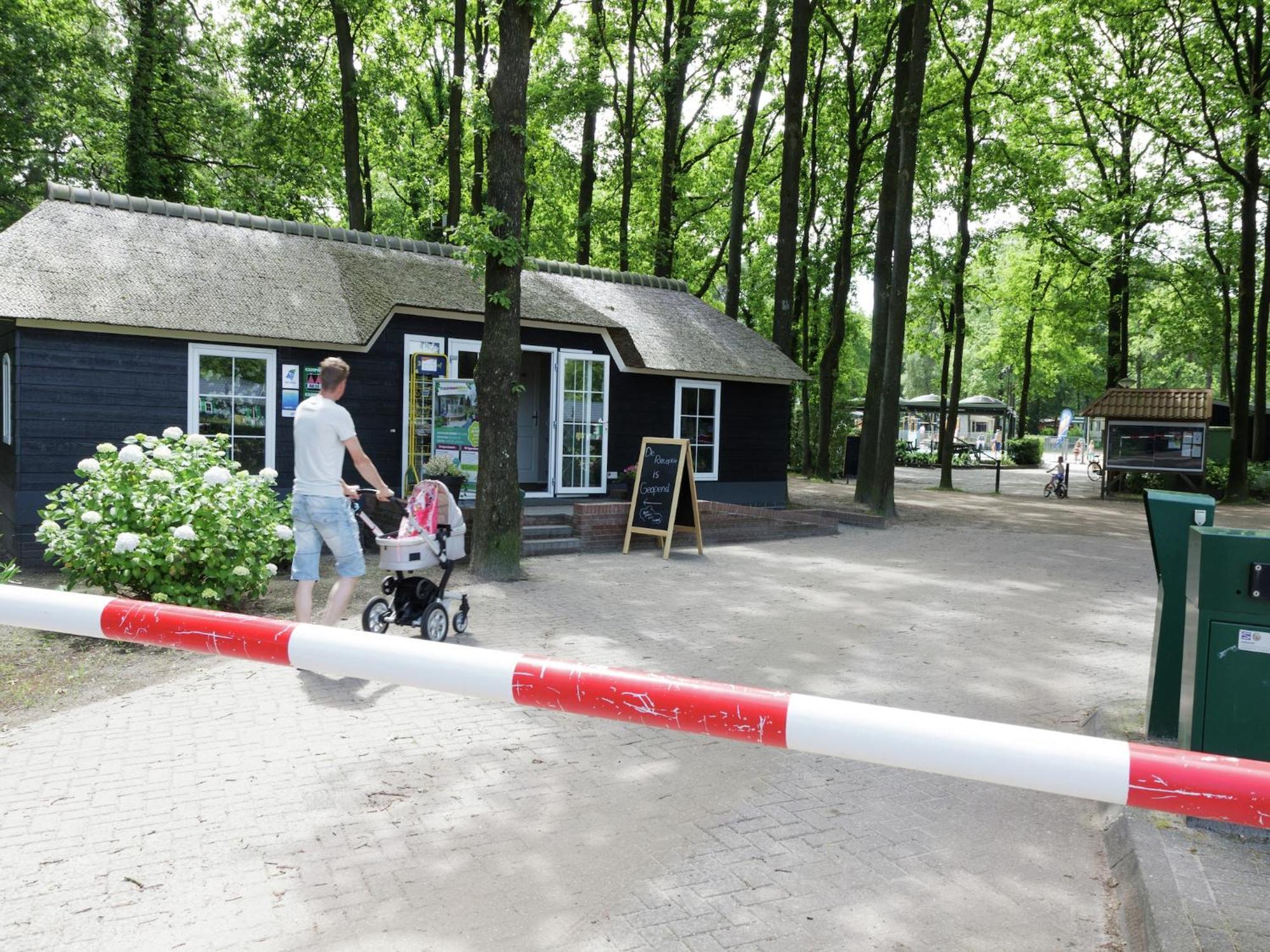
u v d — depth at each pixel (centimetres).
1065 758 160
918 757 168
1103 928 330
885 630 815
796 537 1475
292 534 788
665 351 1568
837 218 3231
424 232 2475
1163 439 2516
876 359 1939
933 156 2884
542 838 389
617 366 1548
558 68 2269
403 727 524
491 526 1014
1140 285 3081
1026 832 414
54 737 495
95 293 1062
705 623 822
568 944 307
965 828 416
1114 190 2720
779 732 176
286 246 1344
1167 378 6125
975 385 7062
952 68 2630
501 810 417
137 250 1177
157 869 352
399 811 411
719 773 474
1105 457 2583
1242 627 388
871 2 2281
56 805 408
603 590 970
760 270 3394
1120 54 2608
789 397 1808
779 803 438
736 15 2069
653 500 1250
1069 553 1352
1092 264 2905
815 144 2914
